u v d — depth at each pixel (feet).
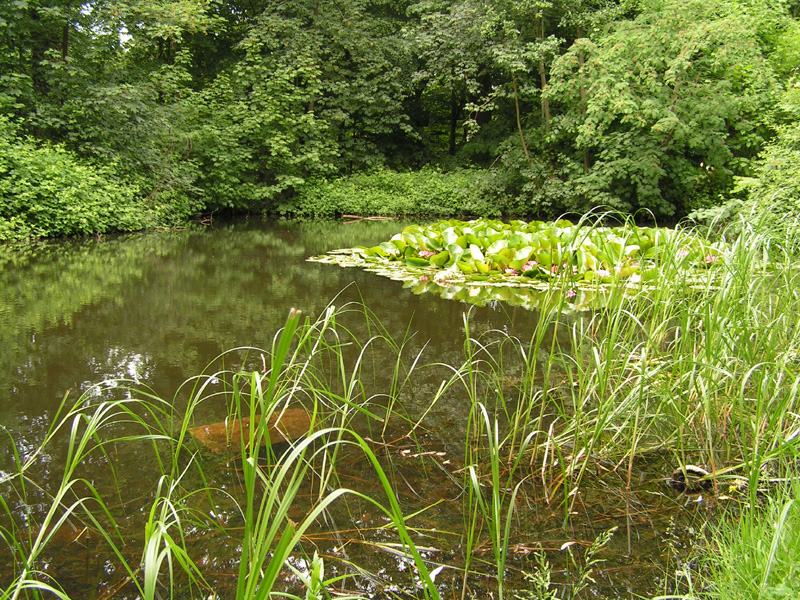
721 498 5.79
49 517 3.98
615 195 41.32
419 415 7.83
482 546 5.01
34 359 9.96
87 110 31.71
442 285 17.47
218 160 42.11
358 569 4.66
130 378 9.05
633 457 6.48
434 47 48.42
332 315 6.49
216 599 4.27
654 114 36.81
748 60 37.24
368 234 33.30
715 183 41.06
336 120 52.01
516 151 45.75
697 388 7.04
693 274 8.97
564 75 44.14
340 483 6.08
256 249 25.99
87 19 32.35
